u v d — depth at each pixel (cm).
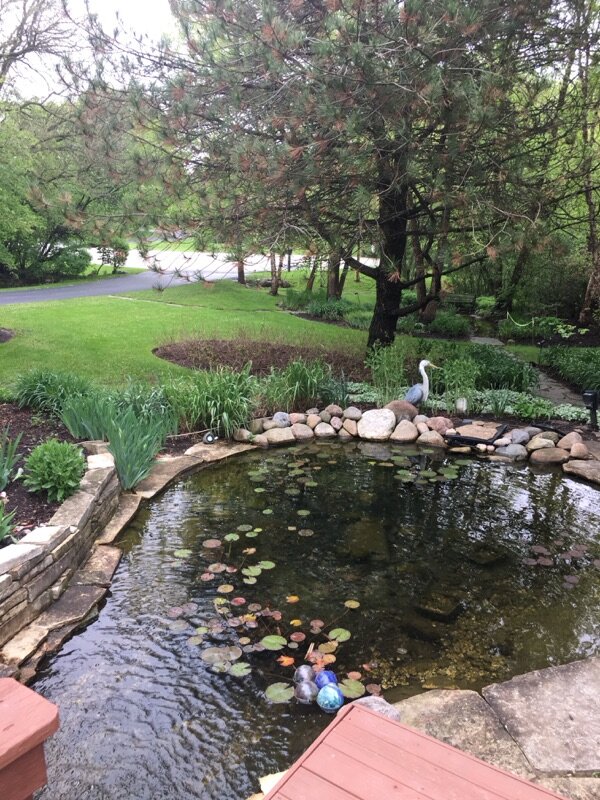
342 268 1972
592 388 955
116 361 959
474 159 686
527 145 759
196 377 805
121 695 289
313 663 315
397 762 138
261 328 1295
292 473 614
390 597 383
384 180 715
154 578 402
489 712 274
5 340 1049
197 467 628
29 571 342
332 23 555
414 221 948
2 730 129
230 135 677
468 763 139
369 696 278
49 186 933
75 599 368
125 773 244
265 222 703
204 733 267
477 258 851
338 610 367
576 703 281
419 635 343
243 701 287
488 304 1795
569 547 461
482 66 640
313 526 487
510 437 717
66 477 443
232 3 628
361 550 446
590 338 1470
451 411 821
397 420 766
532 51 717
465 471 637
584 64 827
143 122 659
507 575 415
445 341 1368
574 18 710
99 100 705
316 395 837
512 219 682
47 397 686
